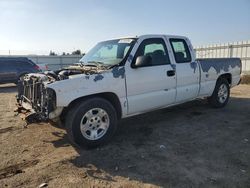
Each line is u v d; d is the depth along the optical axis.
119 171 3.71
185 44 6.14
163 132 5.36
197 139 4.93
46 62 28.02
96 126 4.55
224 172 3.62
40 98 4.43
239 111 7.05
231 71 7.51
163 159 4.07
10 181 3.44
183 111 7.05
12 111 7.65
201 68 6.41
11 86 15.02
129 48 5.00
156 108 5.54
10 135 5.31
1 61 13.81
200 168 3.75
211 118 6.36
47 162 4.01
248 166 3.79
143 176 3.55
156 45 5.47
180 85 5.88
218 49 17.55
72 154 4.31
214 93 7.11
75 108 4.29
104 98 4.79
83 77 4.33
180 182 3.37
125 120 6.26
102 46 5.78
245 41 15.46
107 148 4.54
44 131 5.53
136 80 4.96
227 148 4.47
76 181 3.44
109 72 4.61
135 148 4.53
